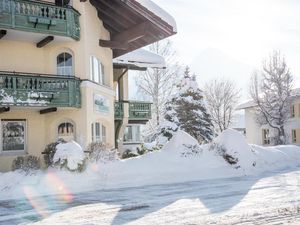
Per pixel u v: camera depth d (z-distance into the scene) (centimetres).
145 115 2555
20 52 1736
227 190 1214
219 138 1784
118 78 2506
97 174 1358
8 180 1224
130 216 859
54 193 1193
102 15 1989
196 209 920
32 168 1370
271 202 991
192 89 3195
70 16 1691
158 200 1053
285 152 2216
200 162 1611
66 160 1315
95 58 1927
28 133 1744
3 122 1705
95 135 1858
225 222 782
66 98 1655
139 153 2188
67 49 1783
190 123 3088
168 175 1467
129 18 1895
